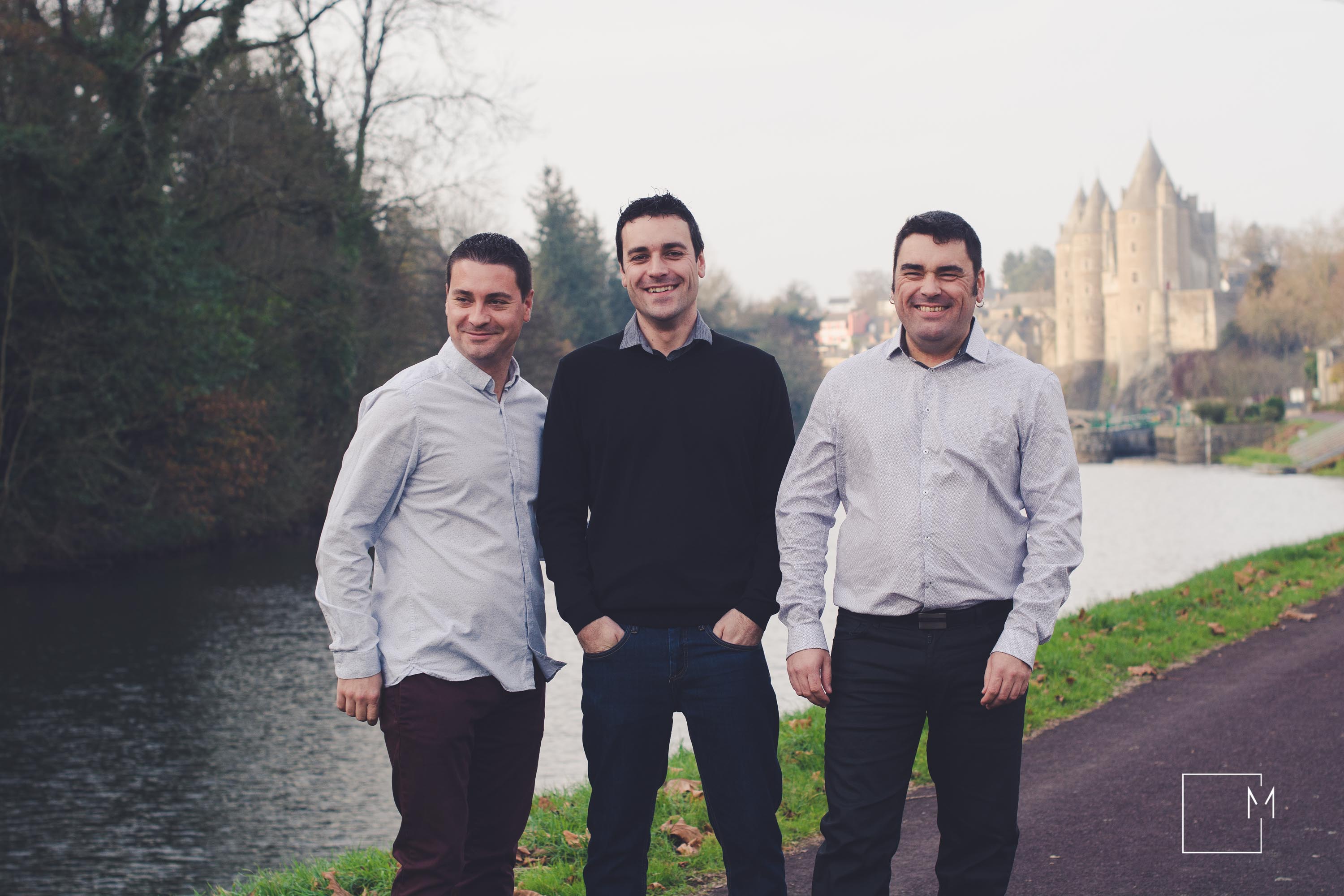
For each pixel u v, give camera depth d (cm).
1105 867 375
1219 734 537
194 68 1955
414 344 2948
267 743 1075
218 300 2194
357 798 917
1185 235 11719
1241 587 998
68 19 1888
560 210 5962
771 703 290
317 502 2681
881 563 277
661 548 282
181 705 1214
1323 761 486
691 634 281
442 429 280
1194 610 867
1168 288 11394
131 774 977
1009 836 277
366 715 273
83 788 940
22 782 952
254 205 2234
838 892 272
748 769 284
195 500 2278
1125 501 4009
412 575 278
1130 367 11512
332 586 273
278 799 912
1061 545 272
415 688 272
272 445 2419
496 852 293
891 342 287
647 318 288
